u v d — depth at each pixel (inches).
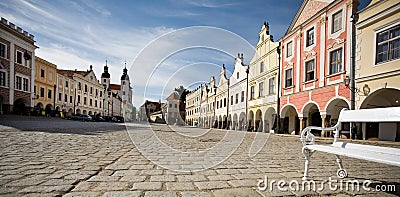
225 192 108.2
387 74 459.5
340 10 576.7
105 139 320.2
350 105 534.6
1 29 1095.6
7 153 187.0
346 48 553.9
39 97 1486.2
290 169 159.6
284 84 783.7
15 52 1187.9
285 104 774.5
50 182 113.8
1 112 1126.4
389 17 463.2
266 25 902.4
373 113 130.1
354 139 523.5
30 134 347.6
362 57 516.4
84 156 184.9
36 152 194.7
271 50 858.8
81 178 122.3
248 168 160.4
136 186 113.0
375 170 161.6
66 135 355.6
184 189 110.9
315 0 671.1
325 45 618.8
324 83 616.4
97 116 1637.6
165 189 110.0
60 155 184.7
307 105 680.4
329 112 605.0
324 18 624.1
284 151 259.9
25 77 1261.1
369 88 497.0
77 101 1966.0
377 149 122.3
